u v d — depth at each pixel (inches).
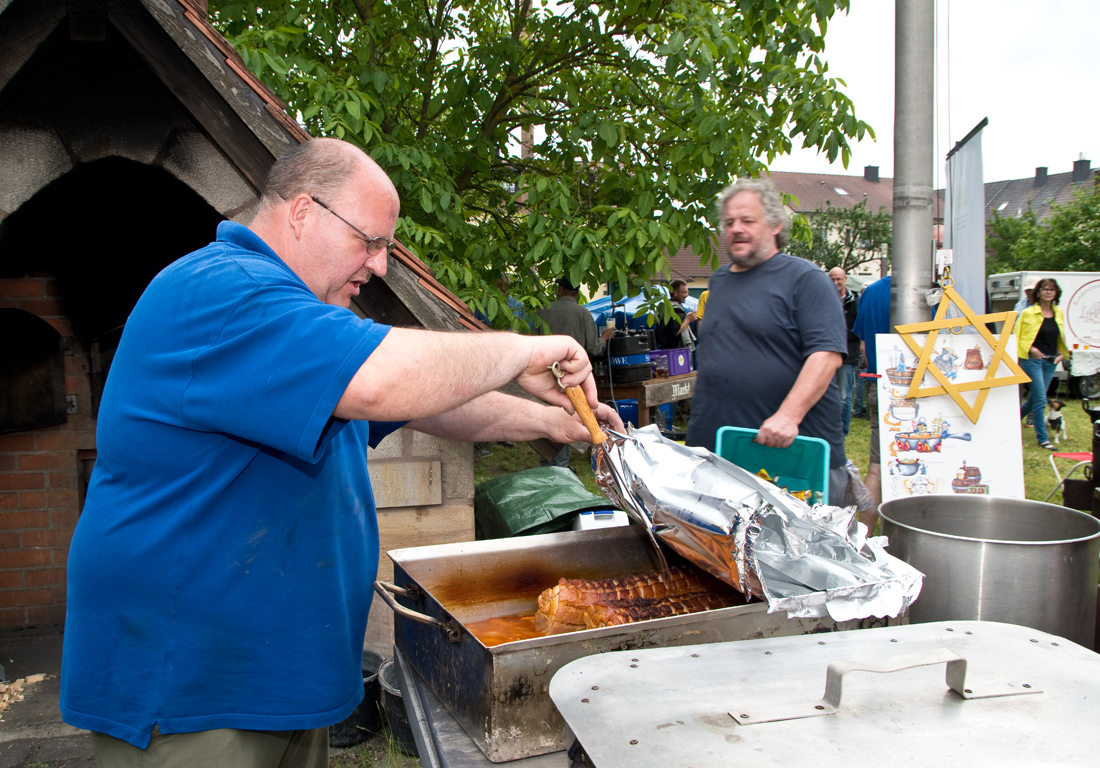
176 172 120.8
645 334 331.0
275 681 56.7
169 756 55.5
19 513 158.9
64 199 144.6
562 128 225.9
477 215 247.8
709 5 195.3
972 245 169.9
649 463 70.9
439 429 78.0
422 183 184.7
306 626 57.7
